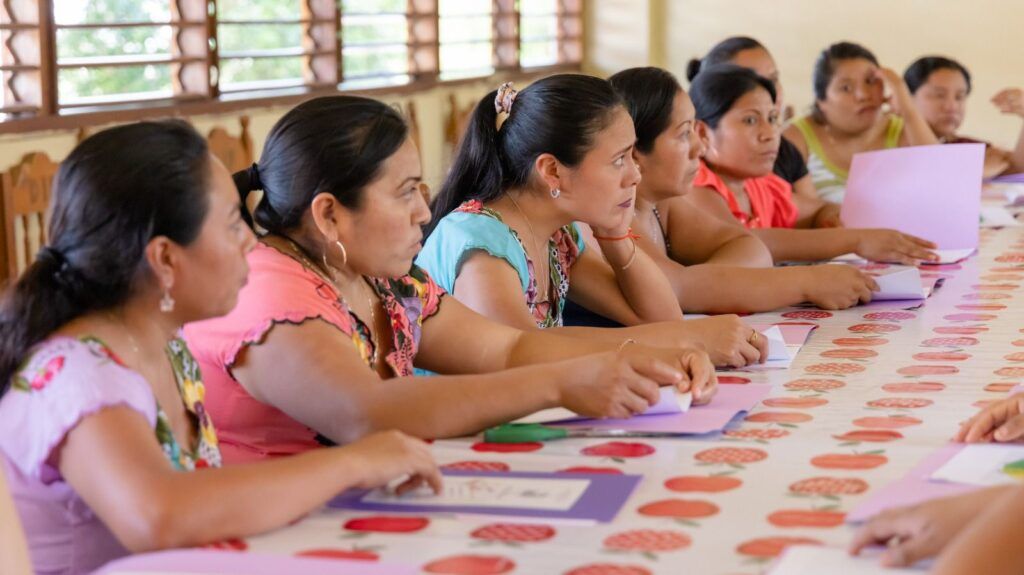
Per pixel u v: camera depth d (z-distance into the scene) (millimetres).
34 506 1214
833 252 2838
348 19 4902
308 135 1553
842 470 1285
